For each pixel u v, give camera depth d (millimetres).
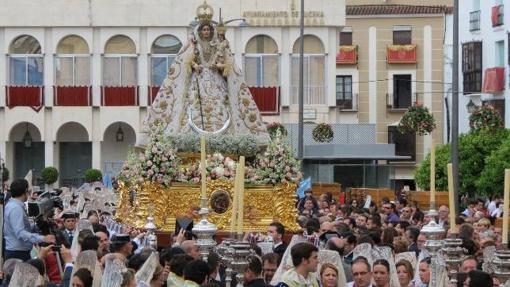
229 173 30203
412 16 85562
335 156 64562
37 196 42406
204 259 18078
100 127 71688
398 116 85250
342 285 18297
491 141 55938
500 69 66938
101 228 25234
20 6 71188
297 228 30609
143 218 30078
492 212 41844
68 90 71500
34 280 16562
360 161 65625
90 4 71188
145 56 71250
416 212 33969
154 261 17531
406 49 85188
